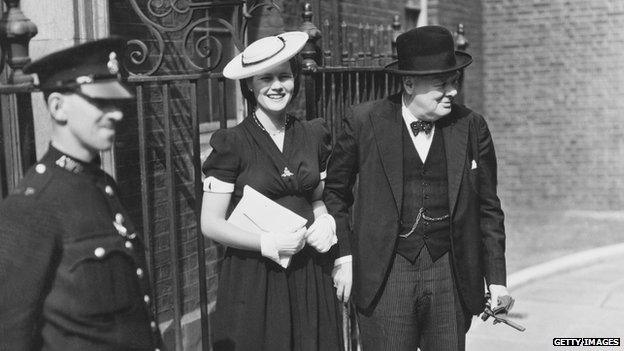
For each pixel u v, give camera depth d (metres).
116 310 1.89
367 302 3.14
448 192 3.11
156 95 4.32
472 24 9.72
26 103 2.75
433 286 3.13
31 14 3.46
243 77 2.77
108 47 1.94
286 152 2.85
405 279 3.12
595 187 9.89
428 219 3.10
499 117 10.24
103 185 1.98
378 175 3.12
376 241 3.11
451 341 3.16
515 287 6.78
